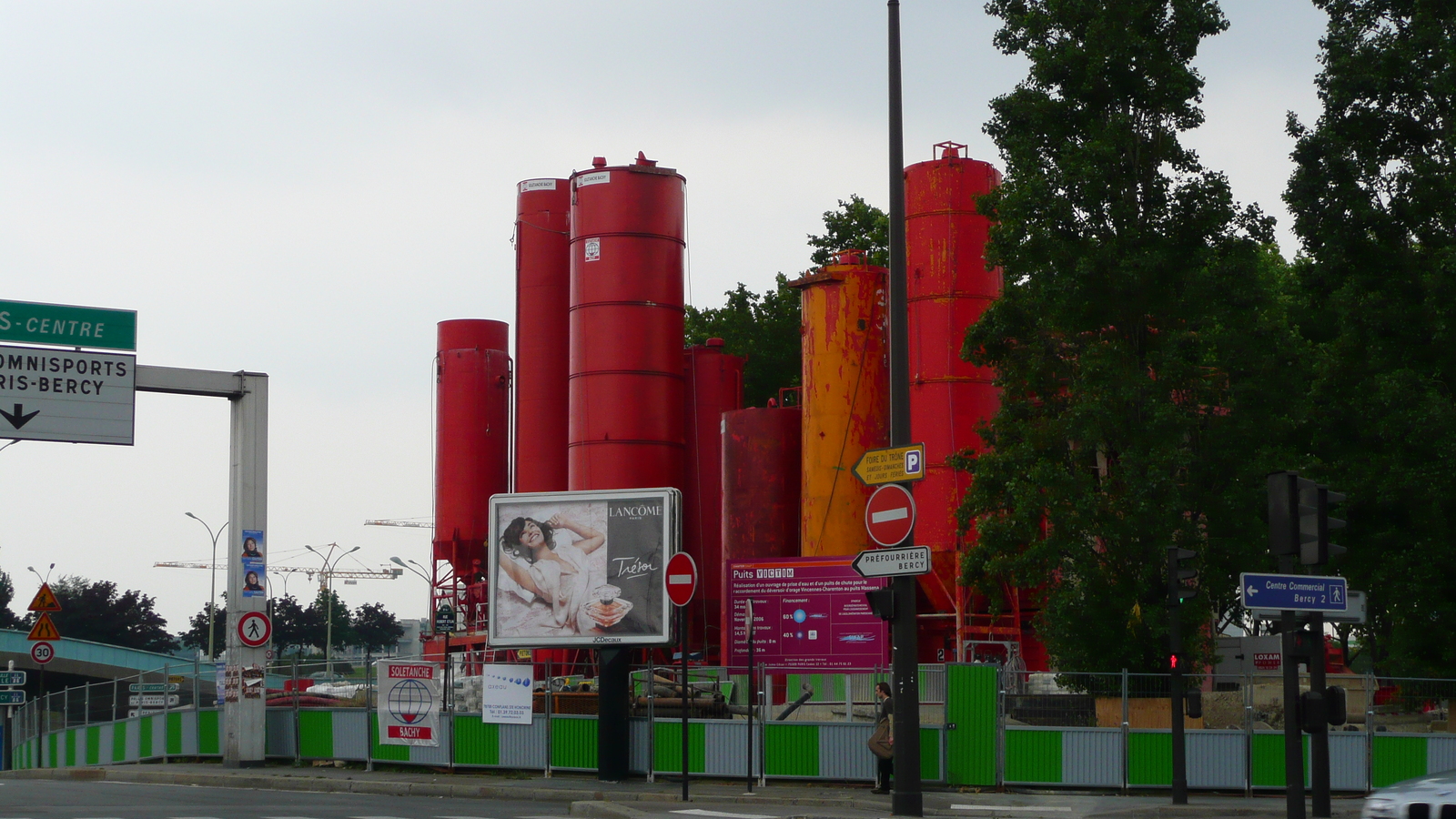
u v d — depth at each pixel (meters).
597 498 26.69
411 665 27.62
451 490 62.53
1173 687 22.52
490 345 64.12
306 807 19.88
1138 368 29.02
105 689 34.91
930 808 20.55
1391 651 31.48
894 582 19.08
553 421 57.91
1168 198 29.62
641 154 51.66
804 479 46.84
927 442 41.81
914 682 18.83
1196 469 28.72
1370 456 30.27
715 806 21.25
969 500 30.05
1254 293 28.86
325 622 153.38
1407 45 30.89
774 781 24.70
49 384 26.73
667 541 26.14
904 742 18.67
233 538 29.17
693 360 56.31
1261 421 28.55
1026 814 20.00
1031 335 30.25
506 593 26.89
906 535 18.88
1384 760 24.12
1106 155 28.67
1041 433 29.20
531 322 58.47
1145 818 20.34
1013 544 29.03
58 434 26.66
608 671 25.69
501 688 26.64
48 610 36.78
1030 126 30.36
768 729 24.78
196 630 154.25
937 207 42.75
